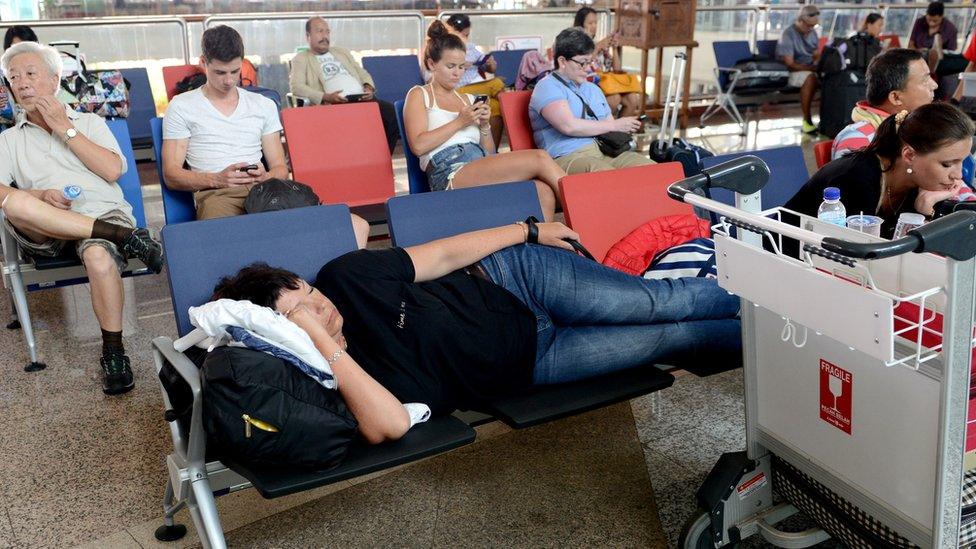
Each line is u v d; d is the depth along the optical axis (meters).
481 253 2.46
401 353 2.15
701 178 1.86
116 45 7.15
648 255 2.87
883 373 1.62
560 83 4.49
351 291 2.22
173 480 1.99
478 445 2.77
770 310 1.83
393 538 2.28
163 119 3.76
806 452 1.89
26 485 2.56
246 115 3.86
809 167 6.65
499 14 8.59
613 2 9.24
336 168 4.12
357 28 7.82
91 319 3.96
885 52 3.28
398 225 2.66
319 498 2.49
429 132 4.07
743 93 8.79
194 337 2.05
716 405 3.00
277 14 7.46
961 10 11.30
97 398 3.14
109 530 2.34
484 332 2.23
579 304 2.42
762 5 10.03
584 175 3.08
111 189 3.48
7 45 5.55
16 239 3.23
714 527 2.03
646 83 9.18
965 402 1.49
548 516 2.36
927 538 1.62
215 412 1.75
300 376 1.84
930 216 2.41
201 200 3.62
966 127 2.31
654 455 2.67
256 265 2.20
